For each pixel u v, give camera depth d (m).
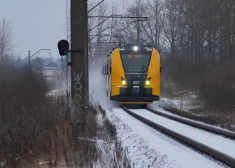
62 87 25.66
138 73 31.22
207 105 30.70
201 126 19.03
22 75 29.30
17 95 20.52
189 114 27.03
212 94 32.34
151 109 29.84
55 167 10.77
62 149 11.80
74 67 12.96
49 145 11.91
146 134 17.02
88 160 10.98
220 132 16.97
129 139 16.14
